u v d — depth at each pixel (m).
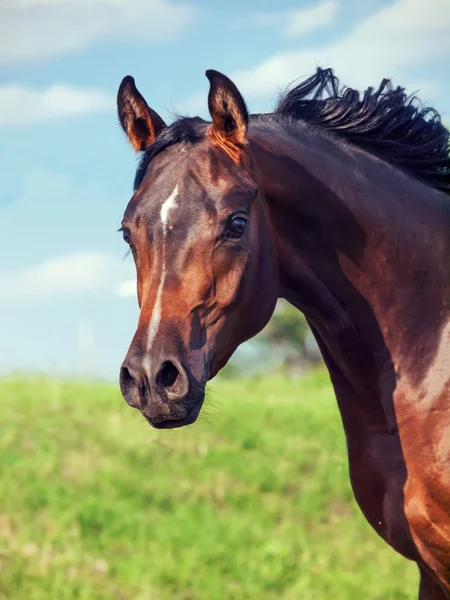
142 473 8.00
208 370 3.19
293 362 22.98
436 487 3.45
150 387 3.03
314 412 10.27
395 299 3.61
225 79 3.29
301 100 3.84
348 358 3.66
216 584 5.98
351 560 6.42
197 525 6.89
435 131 3.86
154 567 6.18
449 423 3.46
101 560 6.34
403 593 5.84
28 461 7.97
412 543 3.59
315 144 3.69
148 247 3.19
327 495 7.73
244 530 6.88
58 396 10.34
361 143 3.79
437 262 3.64
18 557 6.24
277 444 8.90
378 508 3.68
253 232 3.31
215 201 3.20
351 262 3.60
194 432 9.17
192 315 3.15
